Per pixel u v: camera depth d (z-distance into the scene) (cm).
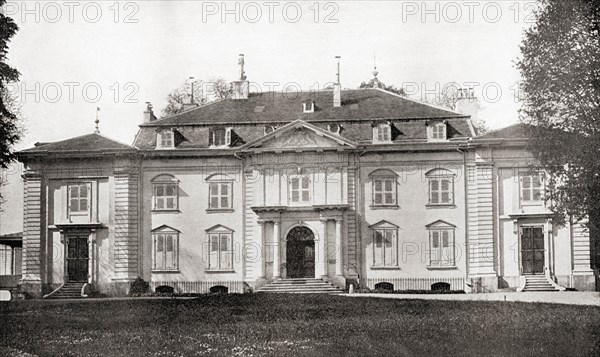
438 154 5478
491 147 5372
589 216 4125
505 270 5341
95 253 5581
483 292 5212
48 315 3784
